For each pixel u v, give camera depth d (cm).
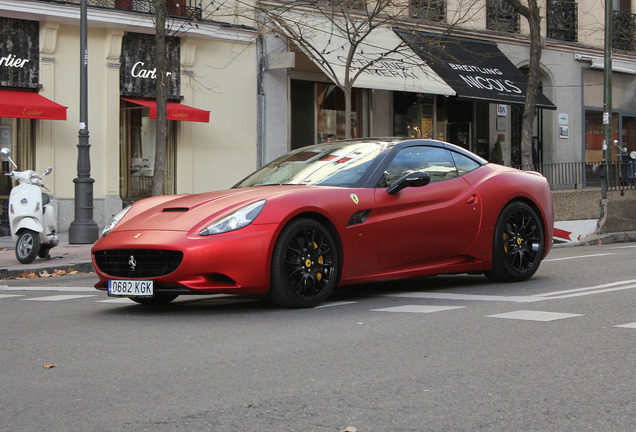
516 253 802
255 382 408
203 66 1984
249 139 2062
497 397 369
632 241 1731
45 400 388
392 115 2347
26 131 1762
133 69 1895
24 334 574
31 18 1730
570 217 1700
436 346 483
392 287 796
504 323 552
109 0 1845
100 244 654
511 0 2048
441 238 738
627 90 2922
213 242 609
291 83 2169
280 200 641
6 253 1362
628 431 320
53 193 1783
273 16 1919
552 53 2675
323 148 784
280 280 631
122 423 346
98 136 1850
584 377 402
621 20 2898
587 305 629
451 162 779
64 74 1794
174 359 470
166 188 1964
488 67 2344
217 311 660
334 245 666
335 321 584
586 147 2794
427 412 348
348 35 1777
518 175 823
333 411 353
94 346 518
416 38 2142
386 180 715
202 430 332
